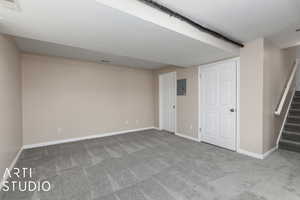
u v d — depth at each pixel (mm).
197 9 1823
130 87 5070
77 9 1465
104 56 3703
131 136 4445
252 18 2047
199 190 1823
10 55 2447
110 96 4629
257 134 2758
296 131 3320
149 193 1776
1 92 2016
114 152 3127
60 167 2453
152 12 1734
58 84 3766
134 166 2480
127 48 2604
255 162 2580
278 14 1945
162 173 2246
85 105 4168
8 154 2266
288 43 3018
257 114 2750
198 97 3887
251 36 2629
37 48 3076
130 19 1663
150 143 3744
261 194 1739
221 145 3395
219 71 3396
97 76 4379
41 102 3547
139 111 5281
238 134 3061
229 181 2012
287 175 2146
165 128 5191
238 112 3053
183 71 4328
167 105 5074
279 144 3205
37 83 3500
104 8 1458
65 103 3865
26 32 1958
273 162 2572
